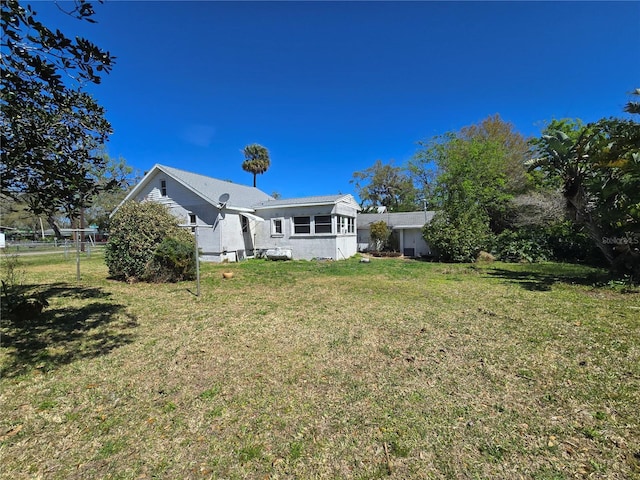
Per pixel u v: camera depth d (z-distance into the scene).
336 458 2.17
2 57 2.73
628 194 8.23
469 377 3.34
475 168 20.28
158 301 7.24
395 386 3.18
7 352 4.20
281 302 7.04
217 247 15.89
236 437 2.42
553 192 16.64
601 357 3.78
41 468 2.10
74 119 3.71
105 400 3.00
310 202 16.80
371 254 21.39
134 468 2.10
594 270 11.29
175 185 16.84
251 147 34.56
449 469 2.04
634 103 7.66
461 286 8.77
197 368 3.68
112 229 10.49
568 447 2.22
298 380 3.35
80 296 7.82
